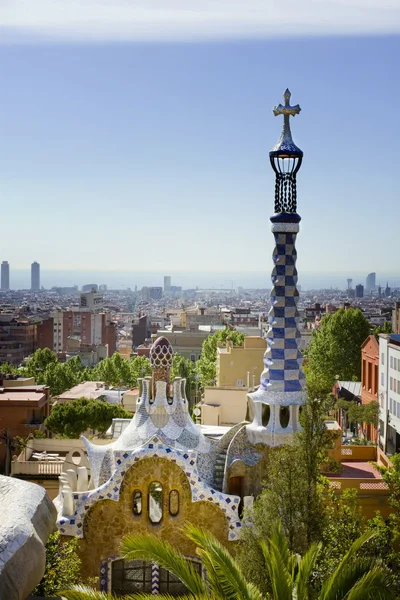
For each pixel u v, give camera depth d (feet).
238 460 102.68
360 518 87.04
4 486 29.48
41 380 369.09
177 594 95.71
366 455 131.23
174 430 103.40
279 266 108.06
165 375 105.40
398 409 226.17
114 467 103.50
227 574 55.72
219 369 270.67
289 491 76.59
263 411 105.91
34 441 162.09
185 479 95.81
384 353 243.40
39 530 27.40
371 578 54.54
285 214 107.55
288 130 110.52
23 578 24.53
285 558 62.08
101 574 95.45
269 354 106.93
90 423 191.42
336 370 355.36
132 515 95.96
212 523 95.40
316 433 79.77
